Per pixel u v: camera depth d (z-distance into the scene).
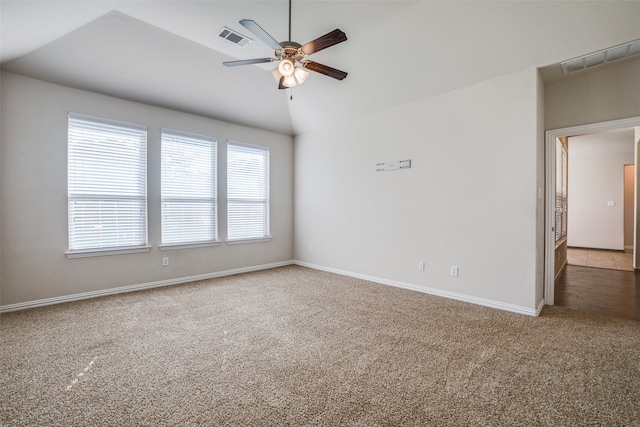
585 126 3.08
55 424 1.52
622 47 2.56
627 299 3.56
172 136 4.30
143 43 3.25
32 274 3.26
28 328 2.70
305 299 3.59
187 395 1.76
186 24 2.99
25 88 3.20
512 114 3.08
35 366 2.07
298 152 5.73
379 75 3.77
